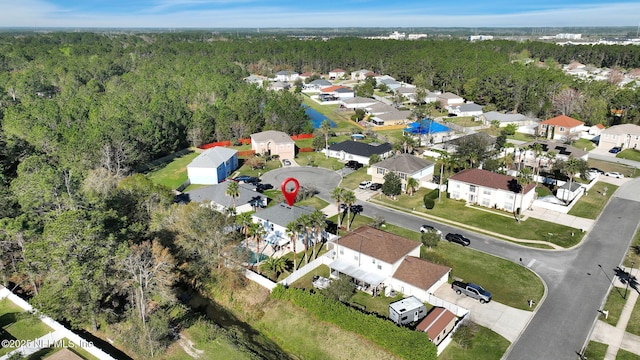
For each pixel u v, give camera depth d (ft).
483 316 153.28
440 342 141.69
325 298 155.94
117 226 174.09
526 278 176.24
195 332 156.35
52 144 302.45
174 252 184.55
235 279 178.40
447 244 205.05
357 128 436.35
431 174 286.46
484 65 594.65
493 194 243.40
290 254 199.52
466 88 552.00
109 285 156.46
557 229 217.56
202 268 184.14
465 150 298.35
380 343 140.56
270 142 345.92
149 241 176.86
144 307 157.28
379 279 169.58
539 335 143.33
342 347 145.59
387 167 273.54
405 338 135.23
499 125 421.59
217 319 169.17
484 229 220.02
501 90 506.07
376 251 175.22
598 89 455.22
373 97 588.91
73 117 374.02
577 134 381.40
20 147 291.38
